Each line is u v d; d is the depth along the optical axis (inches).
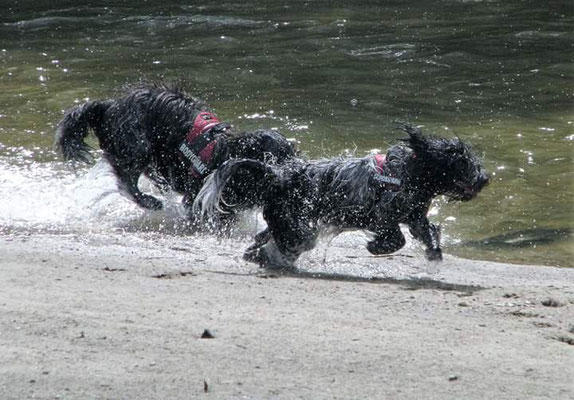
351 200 470.9
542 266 504.4
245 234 542.9
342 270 482.6
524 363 326.0
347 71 927.7
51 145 700.0
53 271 436.5
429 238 478.3
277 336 343.9
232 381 295.1
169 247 513.3
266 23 1133.7
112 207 581.3
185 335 339.6
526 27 1101.1
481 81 896.9
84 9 1235.9
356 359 321.7
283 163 502.6
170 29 1113.4
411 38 1055.6
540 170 661.9
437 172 462.0
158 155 563.8
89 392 282.0
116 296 393.1
